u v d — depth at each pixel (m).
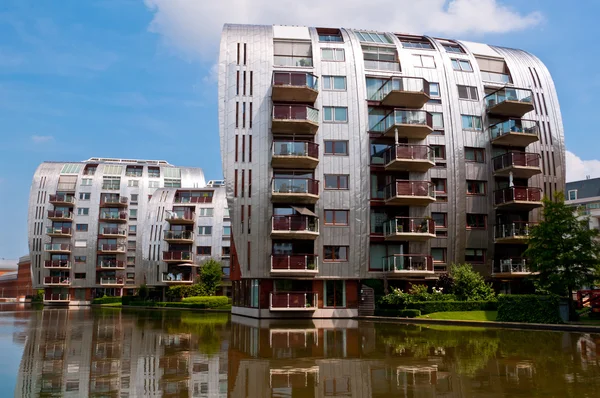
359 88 36.44
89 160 88.75
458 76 38.47
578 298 28.33
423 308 30.81
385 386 10.53
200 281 59.41
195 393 10.05
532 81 40.06
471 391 9.98
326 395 9.77
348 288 35.00
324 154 35.41
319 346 17.39
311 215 33.75
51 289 74.62
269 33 37.19
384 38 39.59
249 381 11.16
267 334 22.31
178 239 63.75
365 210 35.34
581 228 25.88
